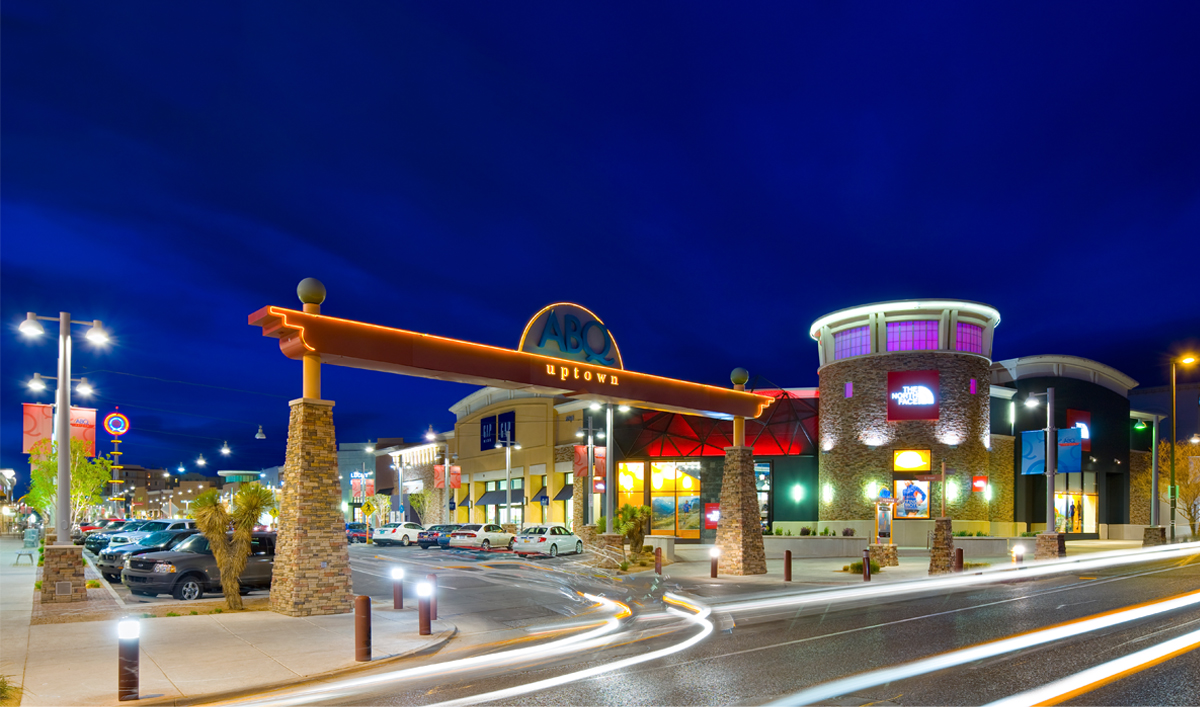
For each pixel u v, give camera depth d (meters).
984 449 46.81
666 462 55.12
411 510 84.81
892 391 46.78
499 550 45.41
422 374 19.98
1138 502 59.81
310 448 17.42
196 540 21.12
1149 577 24.62
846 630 14.48
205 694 10.06
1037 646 12.26
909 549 42.59
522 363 21.64
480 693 9.88
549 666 11.59
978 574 27.75
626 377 24.52
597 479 40.66
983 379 47.47
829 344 51.25
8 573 27.66
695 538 54.00
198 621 16.09
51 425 28.48
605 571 29.62
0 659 12.21
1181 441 67.62
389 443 99.94
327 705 9.45
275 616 16.83
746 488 28.36
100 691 10.21
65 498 20.19
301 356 17.70
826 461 49.94
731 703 9.09
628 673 10.88
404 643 13.61
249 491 18.31
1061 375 54.88
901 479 46.28
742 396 28.59
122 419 31.72
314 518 17.27
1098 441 55.94
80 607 18.56
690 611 18.05
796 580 26.05
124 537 31.02
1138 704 8.69
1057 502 54.12
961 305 47.03
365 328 18.20
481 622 16.50
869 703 8.93
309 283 17.64
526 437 64.19
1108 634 13.28
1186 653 11.48
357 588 23.28
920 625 14.92
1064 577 25.44
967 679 10.01
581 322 23.78
